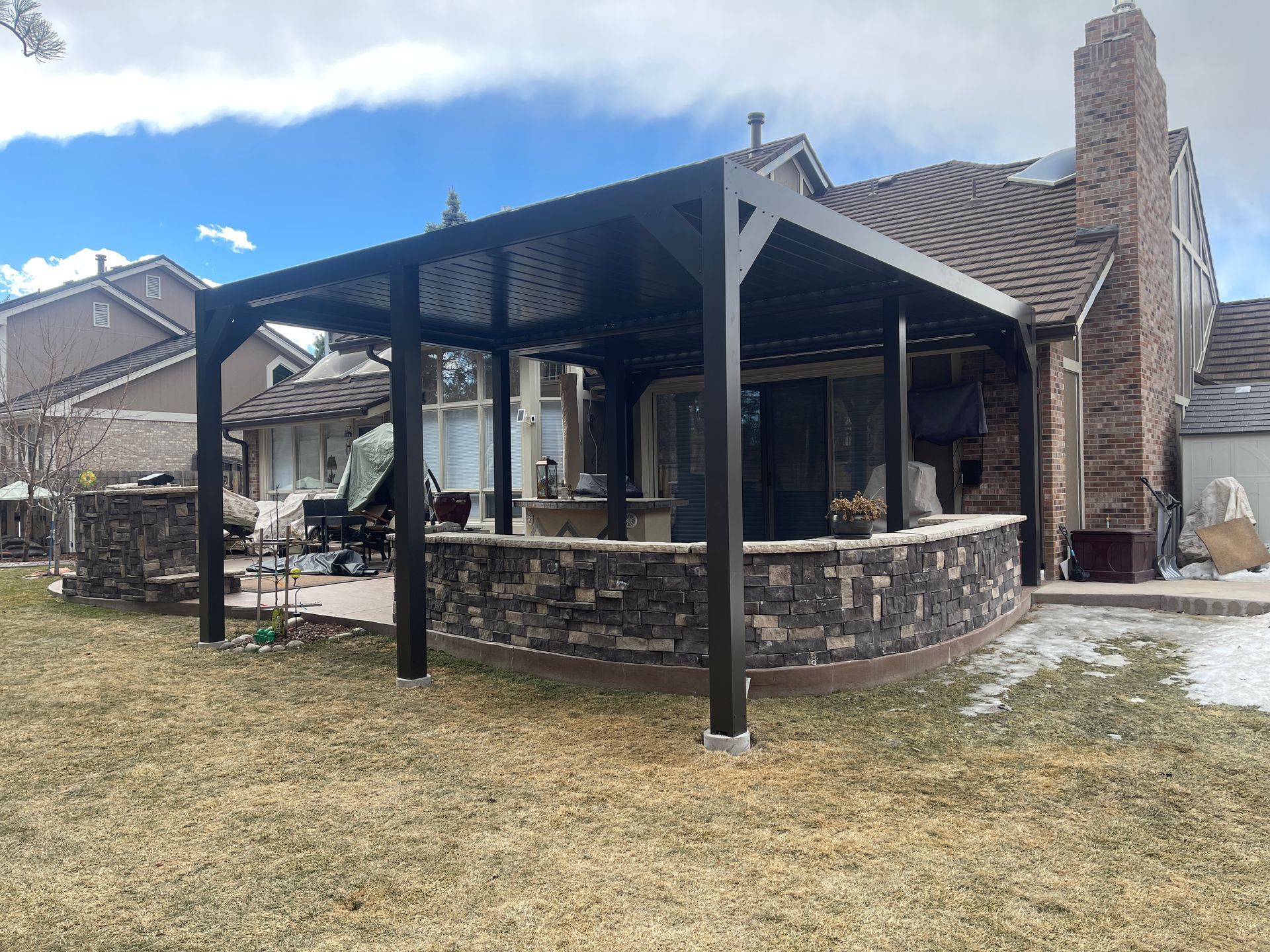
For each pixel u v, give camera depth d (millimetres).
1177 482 11703
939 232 11422
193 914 2840
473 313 7836
